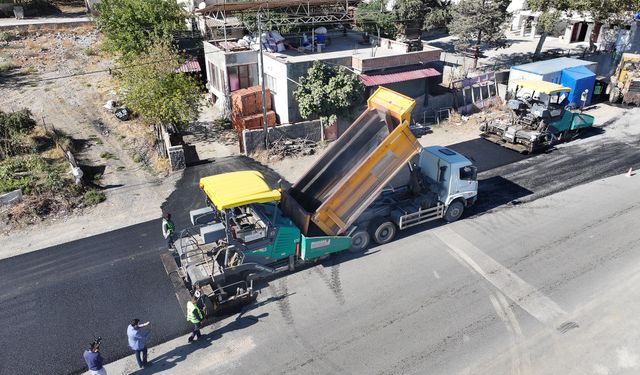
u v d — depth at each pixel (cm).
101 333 1156
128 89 2262
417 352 1088
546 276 1345
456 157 1566
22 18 3956
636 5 3033
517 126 2200
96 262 1433
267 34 2698
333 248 1380
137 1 2845
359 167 1308
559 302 1244
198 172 2019
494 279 1338
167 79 2180
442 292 1288
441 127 2514
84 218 1681
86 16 4184
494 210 1697
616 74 2894
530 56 3641
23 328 1174
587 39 4188
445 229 1592
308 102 2192
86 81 2948
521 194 1798
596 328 1155
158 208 1742
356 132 1559
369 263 1420
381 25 3509
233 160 2144
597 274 1348
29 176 1872
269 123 2439
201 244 1288
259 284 1331
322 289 1309
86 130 2377
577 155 2114
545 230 1569
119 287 1320
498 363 1057
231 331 1162
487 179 1917
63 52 3378
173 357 1084
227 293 1272
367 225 1483
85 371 1050
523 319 1187
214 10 2541
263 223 1238
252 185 1263
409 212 1511
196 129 2530
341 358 1074
